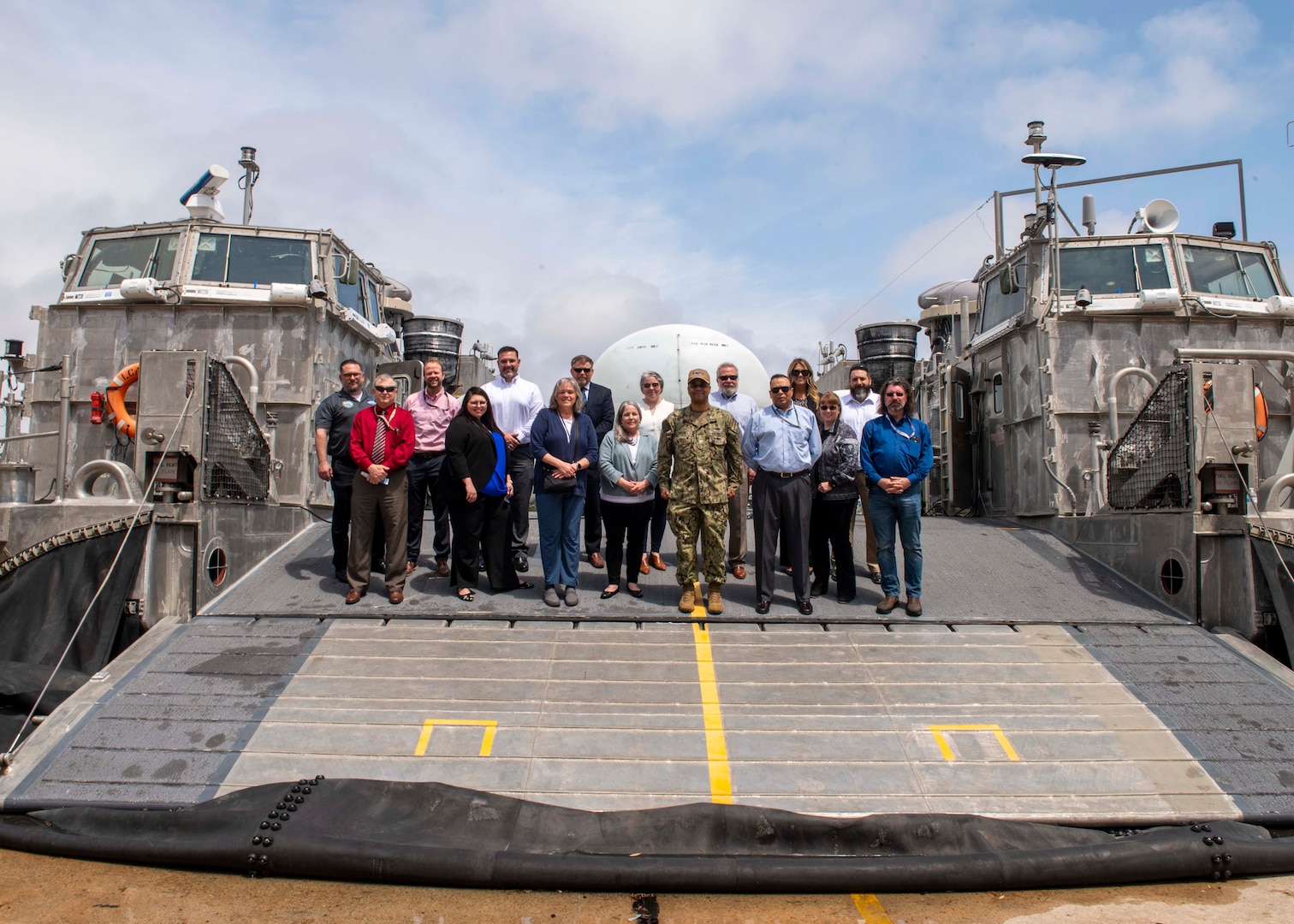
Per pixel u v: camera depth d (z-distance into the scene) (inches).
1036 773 188.7
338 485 287.6
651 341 435.2
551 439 274.7
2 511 261.1
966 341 518.9
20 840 166.6
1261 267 400.2
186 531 259.0
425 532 379.6
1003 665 233.8
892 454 267.6
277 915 143.9
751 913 147.5
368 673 223.3
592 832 165.5
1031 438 391.5
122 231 407.2
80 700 208.7
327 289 399.9
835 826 164.2
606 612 266.4
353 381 295.0
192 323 386.6
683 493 268.4
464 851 155.4
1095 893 156.3
